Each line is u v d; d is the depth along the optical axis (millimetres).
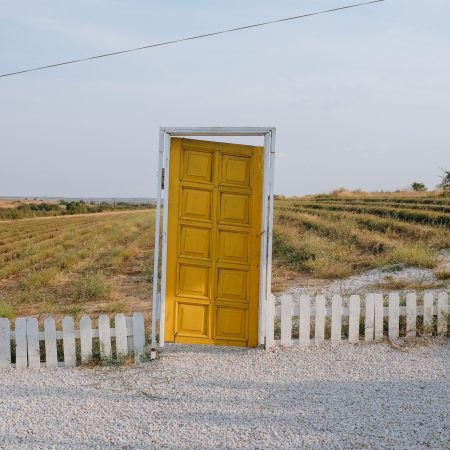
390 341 8562
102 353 7812
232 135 8016
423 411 5910
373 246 19109
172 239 8023
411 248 16109
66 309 12414
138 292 15477
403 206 32938
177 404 6277
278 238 22953
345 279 14469
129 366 7676
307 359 7859
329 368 7484
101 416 5969
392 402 6211
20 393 6684
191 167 8000
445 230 20516
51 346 7676
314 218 28891
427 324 8914
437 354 8031
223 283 8125
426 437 5289
